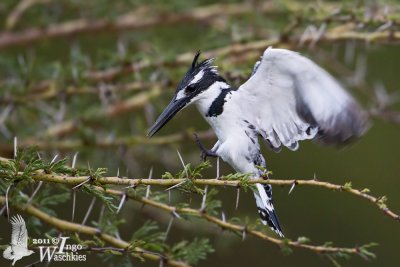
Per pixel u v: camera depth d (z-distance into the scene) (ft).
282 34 34.04
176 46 39.27
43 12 41.37
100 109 37.01
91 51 48.91
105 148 36.60
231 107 27.22
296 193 47.39
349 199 47.29
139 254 24.84
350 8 32.83
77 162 35.76
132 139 36.17
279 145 26.94
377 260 46.39
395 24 31.32
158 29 43.45
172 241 43.29
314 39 32.45
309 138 25.89
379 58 49.49
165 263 26.30
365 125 23.94
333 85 24.43
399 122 36.73
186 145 46.21
